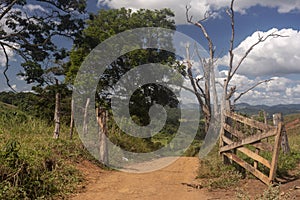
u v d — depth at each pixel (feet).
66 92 59.77
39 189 19.25
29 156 21.26
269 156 26.13
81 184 23.47
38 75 76.69
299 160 28.19
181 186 23.81
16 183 18.26
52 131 36.58
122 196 21.06
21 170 19.15
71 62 68.39
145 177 27.61
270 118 39.52
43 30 80.89
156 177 27.50
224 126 28.63
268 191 17.37
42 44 80.28
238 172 24.59
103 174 28.22
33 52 81.15
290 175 23.79
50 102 54.34
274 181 21.44
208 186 22.67
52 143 28.63
